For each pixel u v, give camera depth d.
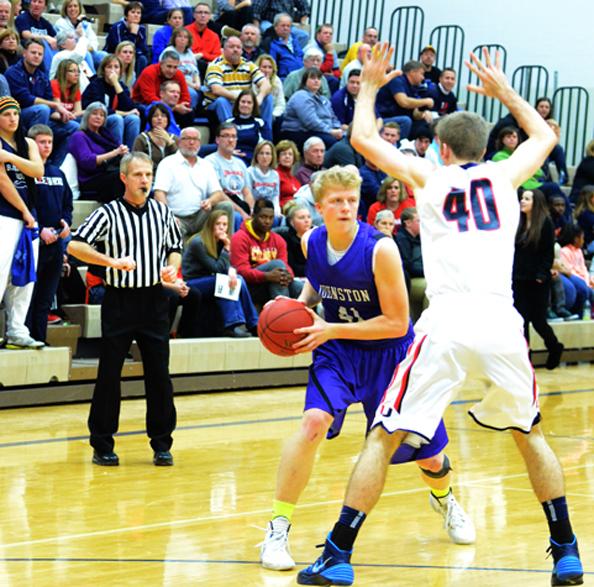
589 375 18.05
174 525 7.93
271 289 15.64
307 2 24.36
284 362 15.87
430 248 6.53
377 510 8.52
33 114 16.02
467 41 25.66
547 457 6.42
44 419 12.55
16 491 8.97
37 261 13.27
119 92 17.55
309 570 6.31
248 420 12.87
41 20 19.06
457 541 7.49
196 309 15.08
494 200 6.53
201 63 20.70
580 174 22.27
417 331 6.43
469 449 11.22
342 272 7.01
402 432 6.38
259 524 8.01
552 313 19.55
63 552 7.13
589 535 7.76
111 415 10.15
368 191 18.45
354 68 21.28
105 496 8.87
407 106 21.36
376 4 26.02
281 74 22.03
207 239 15.16
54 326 14.27
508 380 6.31
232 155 17.42
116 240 9.97
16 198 12.41
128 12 19.86
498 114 25.33
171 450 10.97
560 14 24.44
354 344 7.23
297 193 17.52
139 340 10.25
